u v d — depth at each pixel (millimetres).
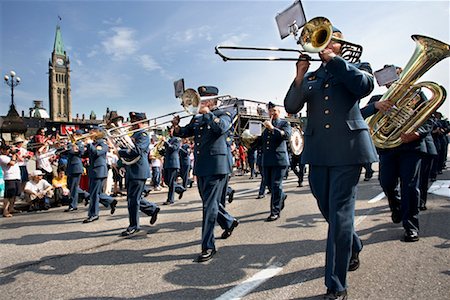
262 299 2734
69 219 6902
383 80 4082
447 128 10672
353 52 3018
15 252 4543
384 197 7148
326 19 2428
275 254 3828
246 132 6188
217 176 4000
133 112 5527
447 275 2996
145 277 3369
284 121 5965
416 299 2592
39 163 9422
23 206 8617
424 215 5297
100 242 4852
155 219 5641
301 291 2846
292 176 14734
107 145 6723
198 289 3008
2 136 18078
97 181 6594
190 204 8102
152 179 12211
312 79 3037
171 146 8359
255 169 16547
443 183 8945
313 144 2904
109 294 3012
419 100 4004
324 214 2982
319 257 3637
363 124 2846
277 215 5672
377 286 2846
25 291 3186
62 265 3895
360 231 4566
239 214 6363
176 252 4156
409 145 4164
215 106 4227
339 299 2576
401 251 3680
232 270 3424
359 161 2699
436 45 3750
